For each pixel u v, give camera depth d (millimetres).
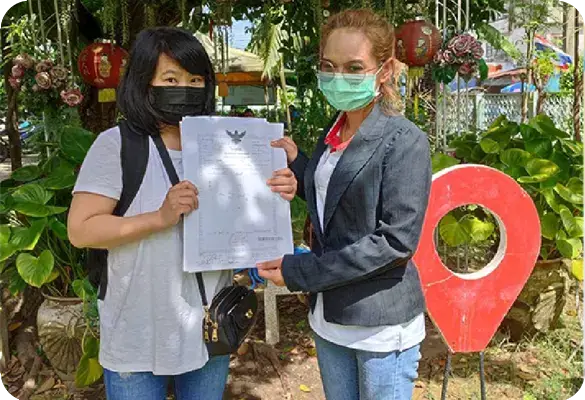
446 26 3648
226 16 3656
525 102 6875
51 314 2760
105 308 1521
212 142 1506
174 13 3691
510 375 2963
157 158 1483
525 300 3182
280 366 3098
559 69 8094
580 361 3066
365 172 1429
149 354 1492
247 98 9891
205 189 1479
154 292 1476
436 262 1856
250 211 1525
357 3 3486
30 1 3059
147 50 1463
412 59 3414
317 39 4086
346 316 1482
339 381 1637
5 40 3521
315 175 1596
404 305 1497
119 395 1528
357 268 1387
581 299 3766
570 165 3223
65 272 2854
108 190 1438
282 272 1465
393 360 1515
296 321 3730
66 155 2795
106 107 3791
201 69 1521
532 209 1943
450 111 5855
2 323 3072
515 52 6285
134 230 1402
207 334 1517
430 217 1833
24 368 3055
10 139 4117
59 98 3117
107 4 3113
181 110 1499
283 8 4242
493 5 4676
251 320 1604
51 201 2816
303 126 5945
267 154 1571
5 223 2895
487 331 1938
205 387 1630
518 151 3104
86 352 2613
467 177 1867
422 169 1407
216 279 1564
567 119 7844
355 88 1454
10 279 2963
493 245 3619
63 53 3328
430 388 2855
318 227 1571
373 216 1438
